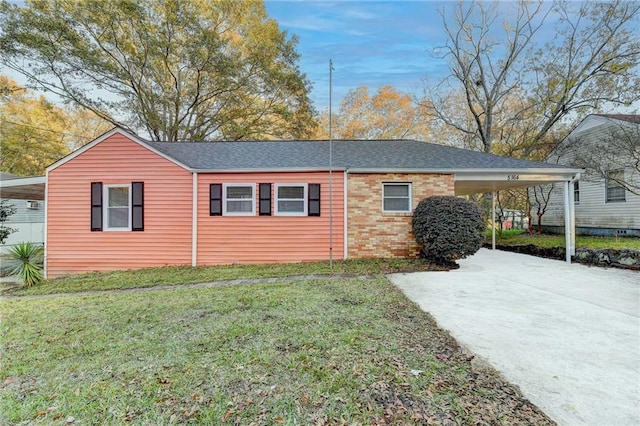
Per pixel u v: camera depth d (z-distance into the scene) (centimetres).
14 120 2055
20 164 2183
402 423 213
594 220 1312
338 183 944
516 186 1159
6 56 1505
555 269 806
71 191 931
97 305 528
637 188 1044
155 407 238
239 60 1920
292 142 1186
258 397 247
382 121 2642
